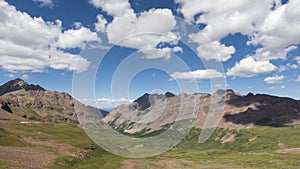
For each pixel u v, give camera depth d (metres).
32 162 74.56
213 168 125.19
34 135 128.00
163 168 102.62
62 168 78.31
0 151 78.62
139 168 95.25
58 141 117.31
